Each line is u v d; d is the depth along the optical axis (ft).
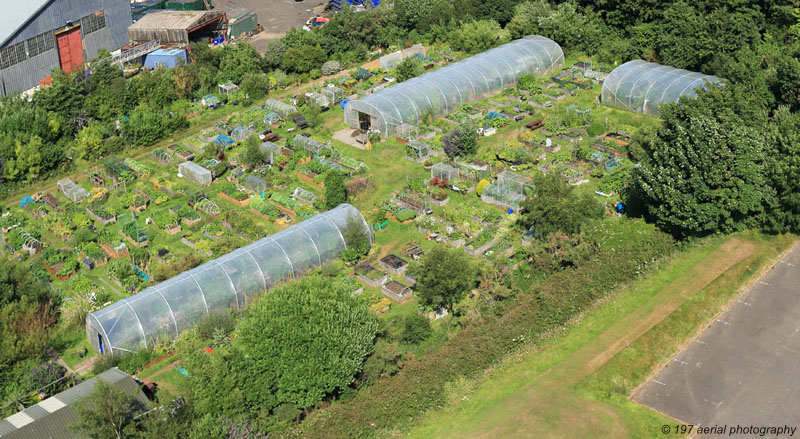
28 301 250.57
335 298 221.05
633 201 302.04
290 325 211.00
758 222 285.84
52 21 440.45
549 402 214.69
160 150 367.66
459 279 247.09
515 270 273.33
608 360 228.22
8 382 228.43
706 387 217.56
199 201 320.91
